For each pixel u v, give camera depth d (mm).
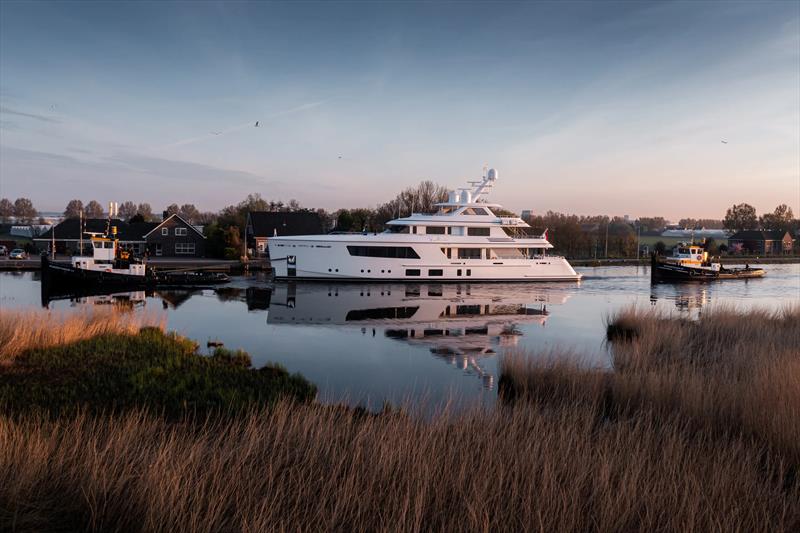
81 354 14977
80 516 5910
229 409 10609
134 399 11383
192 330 23094
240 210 96188
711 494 6715
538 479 6883
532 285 44312
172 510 5645
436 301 33656
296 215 73062
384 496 6461
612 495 6566
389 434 7934
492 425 8586
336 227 83438
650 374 12672
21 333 15828
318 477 6859
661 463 7559
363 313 28609
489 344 20656
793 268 74875
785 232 108125
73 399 11148
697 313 29375
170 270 50312
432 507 6215
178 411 10898
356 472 6789
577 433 8758
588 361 16938
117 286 38062
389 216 88688
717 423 10320
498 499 6324
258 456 7477
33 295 34844
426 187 91438
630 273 60344
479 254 44031
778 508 6773
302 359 17719
